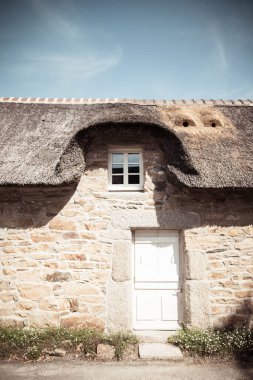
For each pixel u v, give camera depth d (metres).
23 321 4.66
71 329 4.59
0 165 4.71
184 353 4.25
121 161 5.35
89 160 5.07
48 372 3.74
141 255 5.04
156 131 4.83
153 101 7.14
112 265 4.78
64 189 4.93
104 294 4.73
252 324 4.70
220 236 4.88
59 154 4.92
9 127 5.68
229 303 4.73
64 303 4.70
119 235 4.86
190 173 4.64
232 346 4.25
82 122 5.76
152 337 4.65
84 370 3.80
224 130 5.65
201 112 6.21
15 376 3.63
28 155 4.92
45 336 4.36
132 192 5.06
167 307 4.95
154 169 5.06
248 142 5.36
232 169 4.72
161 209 4.92
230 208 4.96
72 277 4.76
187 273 4.78
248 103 7.14
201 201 4.96
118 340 4.37
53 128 5.66
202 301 4.71
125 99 7.22
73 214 4.89
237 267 4.82
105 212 4.91
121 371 3.79
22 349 4.16
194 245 4.85
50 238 4.84
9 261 4.79
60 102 7.10
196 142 5.26
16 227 4.87
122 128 4.83
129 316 4.71
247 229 4.91
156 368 3.88
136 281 4.99
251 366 3.94
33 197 4.93
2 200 4.92
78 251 4.81
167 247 5.07
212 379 3.62
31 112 6.24
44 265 4.78
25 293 4.72
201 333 4.49
